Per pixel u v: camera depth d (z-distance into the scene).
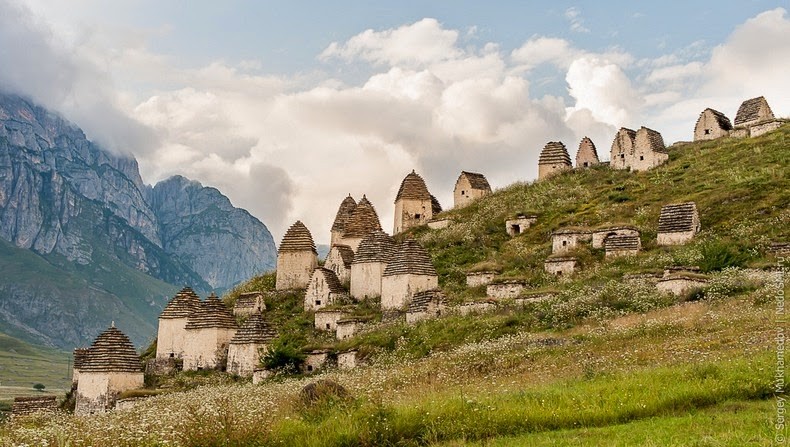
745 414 22.53
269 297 75.75
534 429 23.44
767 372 25.56
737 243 59.69
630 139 92.56
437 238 82.56
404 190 95.00
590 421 23.69
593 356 35.19
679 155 91.31
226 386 52.91
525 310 52.00
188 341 63.78
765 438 19.77
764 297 41.69
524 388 28.59
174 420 26.97
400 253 63.91
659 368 28.73
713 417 22.55
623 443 20.52
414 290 62.31
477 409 24.19
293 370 54.41
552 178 96.19
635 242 63.66
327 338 61.59
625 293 50.00
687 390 24.77
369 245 70.56
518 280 60.50
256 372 54.81
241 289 81.75
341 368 50.78
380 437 23.08
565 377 30.83
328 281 70.50
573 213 80.06
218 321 63.25
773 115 97.62
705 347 32.31
